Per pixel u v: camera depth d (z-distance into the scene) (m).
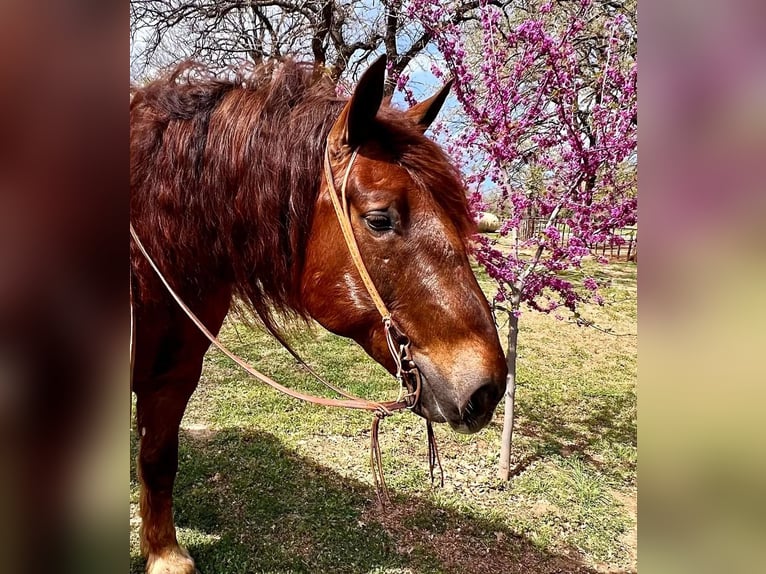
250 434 3.62
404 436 3.69
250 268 1.68
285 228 1.60
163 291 1.74
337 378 4.86
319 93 1.67
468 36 3.83
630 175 3.03
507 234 3.25
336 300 1.53
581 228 2.92
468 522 2.73
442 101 1.83
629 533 2.71
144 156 1.63
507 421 3.13
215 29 7.01
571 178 2.99
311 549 2.47
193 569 2.28
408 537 2.59
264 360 5.39
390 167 1.46
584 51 3.96
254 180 1.57
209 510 2.72
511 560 2.47
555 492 3.04
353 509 2.78
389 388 4.62
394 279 1.44
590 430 3.99
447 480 3.12
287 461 3.26
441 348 1.42
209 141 1.62
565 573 2.40
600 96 3.04
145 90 1.75
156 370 1.99
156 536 2.24
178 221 1.64
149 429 2.15
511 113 3.01
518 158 3.07
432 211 1.44
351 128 1.46
